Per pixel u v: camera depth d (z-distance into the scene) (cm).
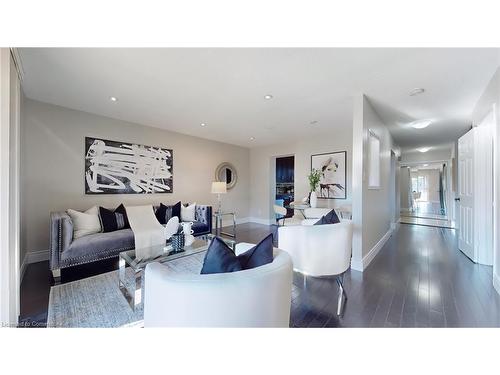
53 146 310
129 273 262
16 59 173
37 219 297
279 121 391
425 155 720
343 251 191
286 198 701
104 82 244
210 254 103
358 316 172
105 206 361
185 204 452
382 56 193
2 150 138
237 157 608
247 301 83
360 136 274
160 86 254
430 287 221
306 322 164
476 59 196
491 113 246
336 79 236
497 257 215
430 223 622
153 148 425
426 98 286
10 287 151
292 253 204
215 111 338
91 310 181
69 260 251
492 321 162
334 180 473
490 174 281
